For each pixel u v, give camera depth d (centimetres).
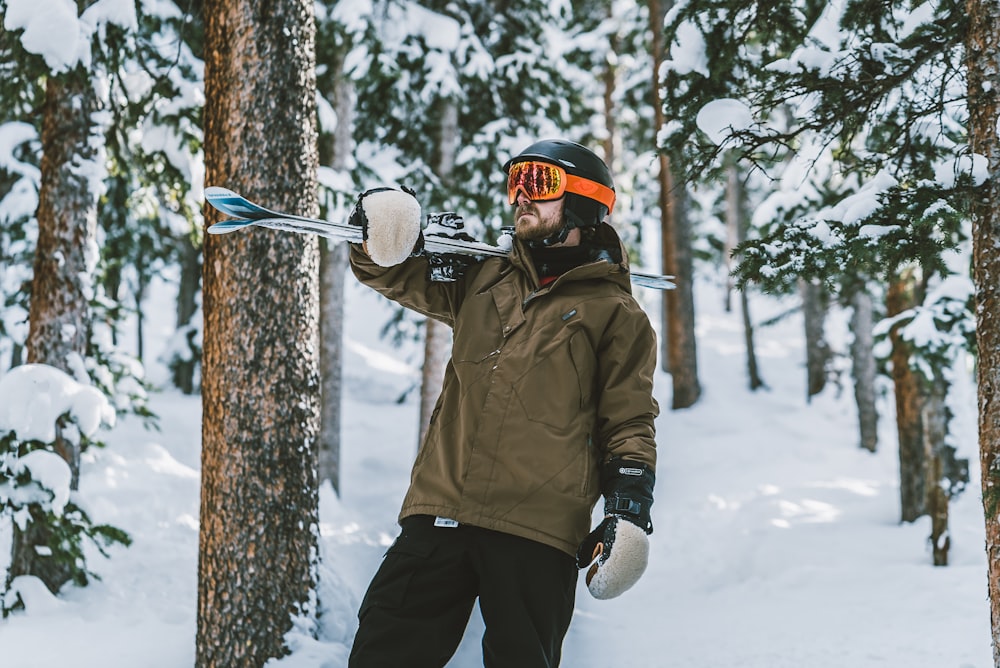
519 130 1286
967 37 312
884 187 345
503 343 234
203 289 464
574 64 1664
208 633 447
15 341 975
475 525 223
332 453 1224
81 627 591
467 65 1194
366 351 2600
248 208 242
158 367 2455
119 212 1014
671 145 432
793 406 1967
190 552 782
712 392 2061
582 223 245
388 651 219
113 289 1357
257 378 449
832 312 2361
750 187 2336
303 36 470
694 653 562
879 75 379
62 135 686
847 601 693
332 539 795
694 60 429
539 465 224
